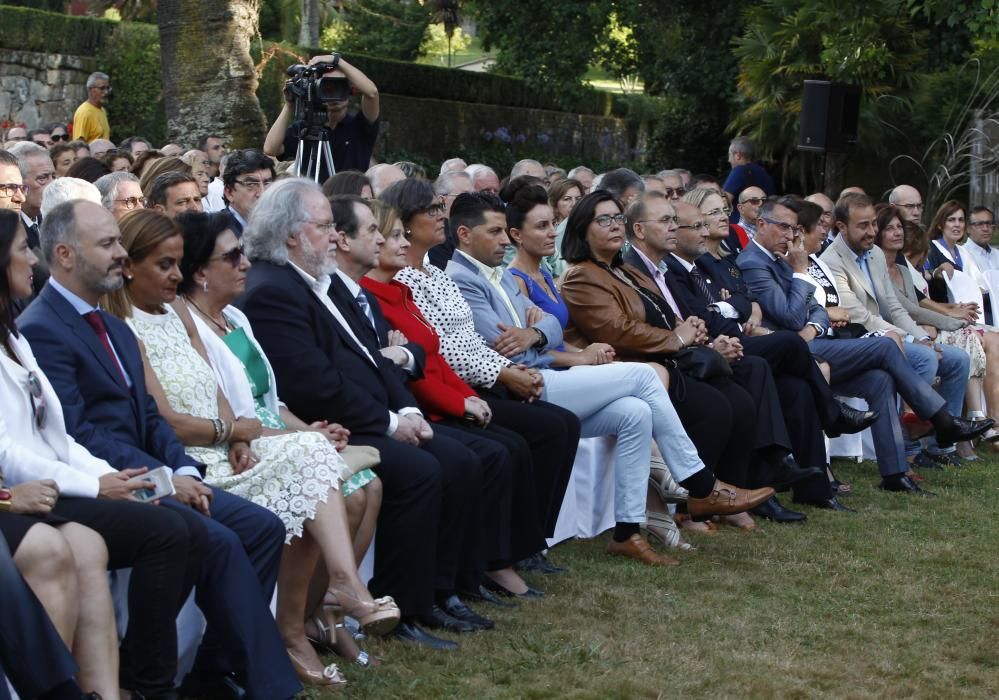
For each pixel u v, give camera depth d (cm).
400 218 520
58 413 357
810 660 431
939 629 470
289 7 2505
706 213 683
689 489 563
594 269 598
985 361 829
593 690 393
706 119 1984
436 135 1970
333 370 443
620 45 1939
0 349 353
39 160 621
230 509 374
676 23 1906
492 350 536
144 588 337
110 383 376
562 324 597
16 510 326
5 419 348
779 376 662
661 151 2045
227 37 1136
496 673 405
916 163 1609
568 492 559
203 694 379
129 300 405
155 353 402
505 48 1886
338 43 2602
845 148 1106
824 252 786
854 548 580
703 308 646
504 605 478
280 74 1647
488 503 478
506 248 624
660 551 565
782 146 1650
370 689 384
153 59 1697
